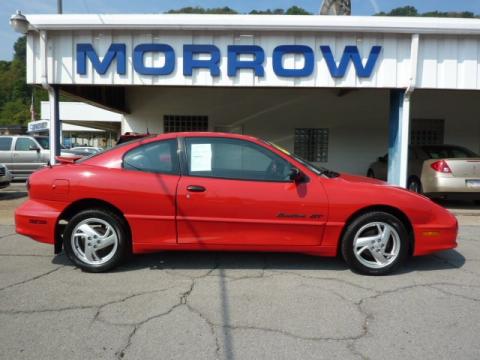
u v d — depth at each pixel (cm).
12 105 7281
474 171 855
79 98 1063
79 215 432
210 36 795
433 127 1422
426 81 806
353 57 796
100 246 435
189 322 325
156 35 796
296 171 427
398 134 841
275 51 795
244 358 274
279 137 1430
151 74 802
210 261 483
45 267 459
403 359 274
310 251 438
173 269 454
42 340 295
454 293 391
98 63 796
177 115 1423
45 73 796
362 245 434
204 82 805
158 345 289
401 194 439
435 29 779
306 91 1417
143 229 430
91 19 773
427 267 471
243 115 1425
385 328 318
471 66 805
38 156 1383
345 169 1431
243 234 430
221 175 434
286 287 403
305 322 327
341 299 374
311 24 775
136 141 454
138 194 425
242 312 345
